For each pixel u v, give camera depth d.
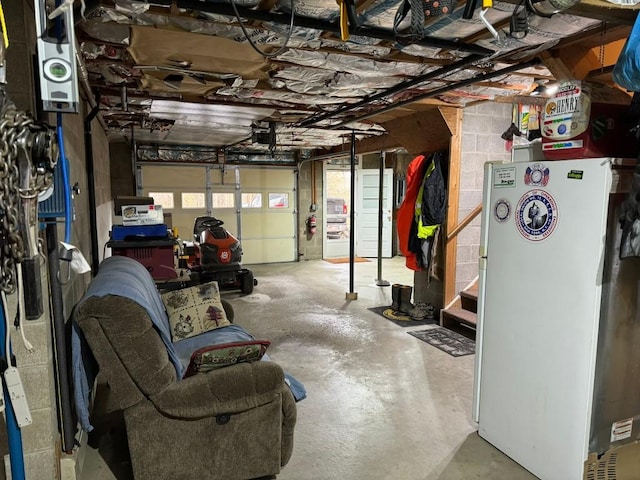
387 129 4.97
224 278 5.64
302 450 2.28
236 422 1.90
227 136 6.29
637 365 1.95
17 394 1.21
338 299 5.50
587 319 1.80
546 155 2.03
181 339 2.73
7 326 1.16
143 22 2.06
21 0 1.53
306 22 1.99
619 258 1.80
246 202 8.22
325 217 8.85
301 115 4.59
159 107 4.09
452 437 2.40
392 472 2.10
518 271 2.11
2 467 1.70
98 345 1.72
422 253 4.45
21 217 1.02
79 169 3.02
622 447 1.95
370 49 2.49
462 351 3.69
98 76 3.17
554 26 2.04
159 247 3.94
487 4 1.46
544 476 2.02
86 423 1.79
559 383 1.93
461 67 2.73
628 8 1.60
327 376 3.19
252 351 1.94
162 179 7.55
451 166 4.25
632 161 1.76
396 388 3.00
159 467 1.83
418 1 1.56
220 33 2.20
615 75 1.55
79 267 1.37
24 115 1.00
